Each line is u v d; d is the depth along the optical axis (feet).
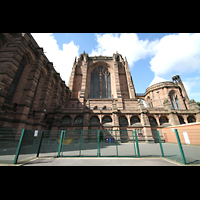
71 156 30.86
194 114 109.09
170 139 85.05
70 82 154.92
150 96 165.48
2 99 50.72
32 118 77.51
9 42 61.31
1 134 32.89
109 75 173.47
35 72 74.18
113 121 101.35
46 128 93.66
